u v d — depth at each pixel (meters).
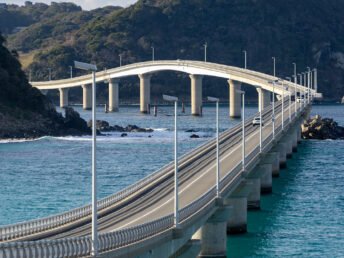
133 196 137.00
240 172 150.50
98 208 122.88
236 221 153.12
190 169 174.50
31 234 98.31
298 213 179.62
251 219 171.00
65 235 97.81
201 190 140.75
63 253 72.12
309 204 193.50
